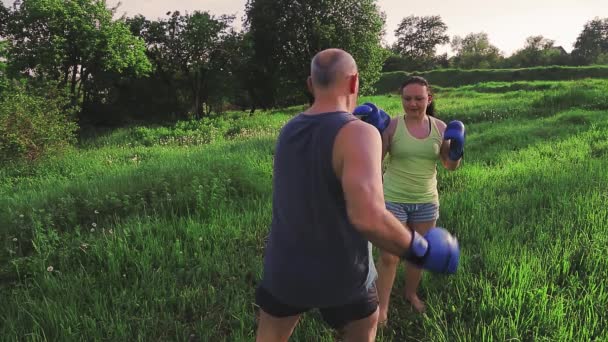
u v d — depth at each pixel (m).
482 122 15.03
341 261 2.08
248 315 3.61
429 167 3.64
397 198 3.66
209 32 29.44
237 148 12.19
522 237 4.69
